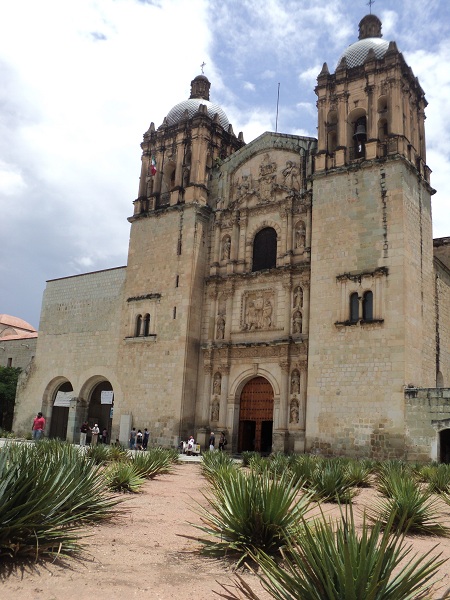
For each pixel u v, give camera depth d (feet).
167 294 153.48
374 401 113.91
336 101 138.31
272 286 141.69
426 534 42.42
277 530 32.35
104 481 47.88
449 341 137.28
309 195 140.67
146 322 156.97
